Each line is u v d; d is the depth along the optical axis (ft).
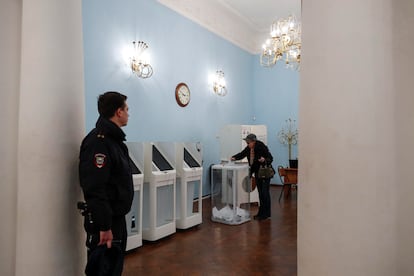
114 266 5.71
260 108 31.55
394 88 4.09
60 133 5.97
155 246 12.64
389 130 4.09
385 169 4.07
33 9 5.84
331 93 4.36
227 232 14.65
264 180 17.19
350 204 4.21
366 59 4.15
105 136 5.89
